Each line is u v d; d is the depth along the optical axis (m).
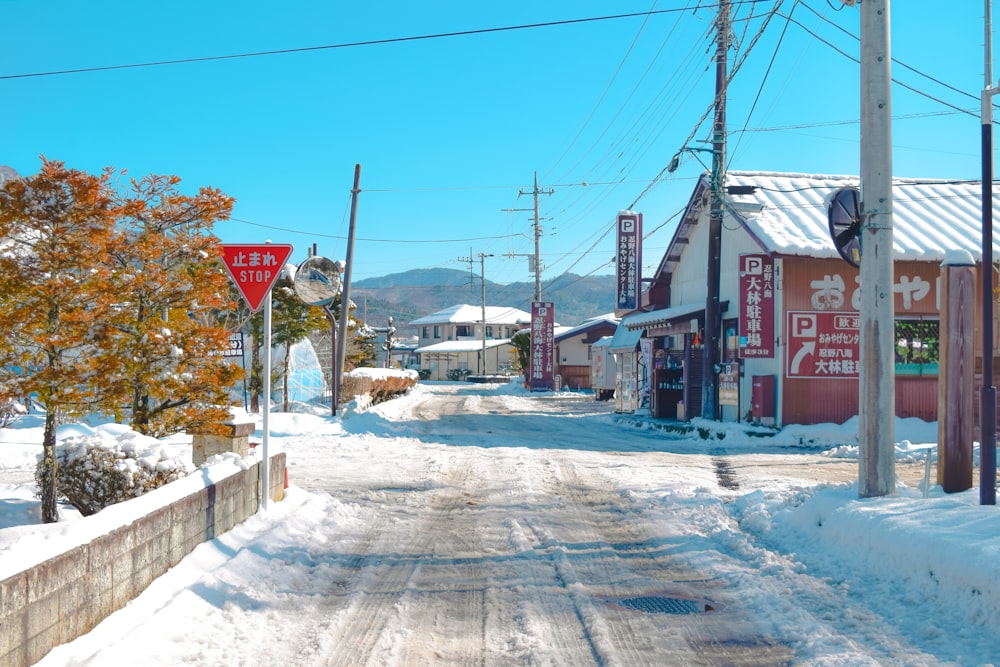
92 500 7.87
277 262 8.75
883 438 8.22
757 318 19.53
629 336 30.78
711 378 21.78
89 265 7.23
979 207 22.00
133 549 5.39
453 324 94.38
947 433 7.86
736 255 21.98
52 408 7.25
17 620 3.95
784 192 22.66
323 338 33.34
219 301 8.91
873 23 8.62
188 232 8.66
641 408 28.14
